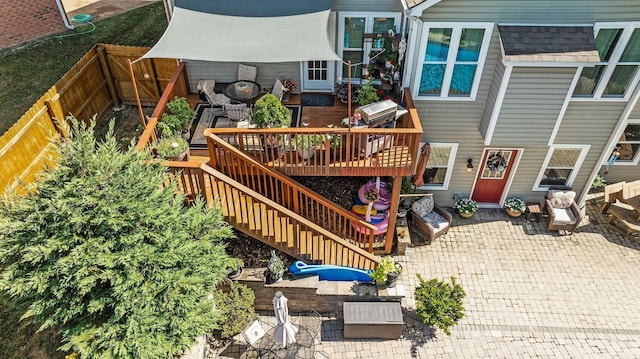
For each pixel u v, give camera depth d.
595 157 15.48
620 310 13.80
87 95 17.66
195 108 15.88
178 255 9.94
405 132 12.31
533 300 14.09
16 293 8.98
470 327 13.41
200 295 10.66
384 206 15.39
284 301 11.48
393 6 14.23
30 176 14.05
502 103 13.38
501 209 17.08
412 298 14.15
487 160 15.79
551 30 12.43
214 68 16.17
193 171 12.05
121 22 25.59
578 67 12.46
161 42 13.01
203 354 12.71
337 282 13.56
